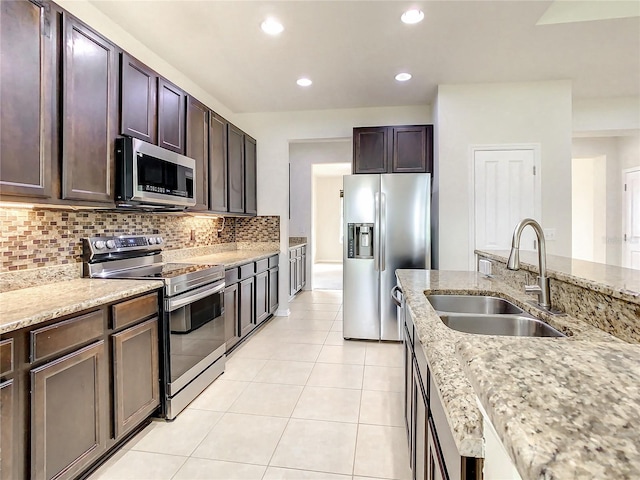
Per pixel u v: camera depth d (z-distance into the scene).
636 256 4.91
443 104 3.71
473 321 1.55
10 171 1.55
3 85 1.52
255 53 2.98
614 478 0.30
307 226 6.52
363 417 2.25
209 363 2.69
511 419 0.39
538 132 3.62
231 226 4.63
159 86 2.58
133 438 2.02
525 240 3.65
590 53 3.01
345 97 4.04
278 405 2.40
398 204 3.68
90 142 1.98
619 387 0.45
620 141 5.20
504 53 3.00
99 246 2.35
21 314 1.39
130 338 1.91
